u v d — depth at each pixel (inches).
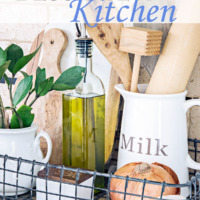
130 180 25.8
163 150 29.9
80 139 31.6
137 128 30.3
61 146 36.2
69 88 30.1
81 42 31.5
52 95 36.4
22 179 30.5
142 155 30.2
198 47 30.0
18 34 39.6
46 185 28.1
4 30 40.2
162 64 30.5
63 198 28.4
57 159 36.5
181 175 30.8
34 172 31.0
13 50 31.9
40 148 33.2
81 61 31.9
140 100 30.1
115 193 27.7
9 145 30.0
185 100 32.6
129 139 30.8
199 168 31.0
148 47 29.6
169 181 27.3
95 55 35.9
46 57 37.8
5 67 28.6
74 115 31.6
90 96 31.5
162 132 29.8
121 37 31.2
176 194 27.6
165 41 30.8
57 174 28.7
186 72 30.2
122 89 31.5
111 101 35.2
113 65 32.4
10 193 30.7
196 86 33.9
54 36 37.2
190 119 34.7
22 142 30.4
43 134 31.6
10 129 30.0
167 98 29.6
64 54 37.4
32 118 31.2
